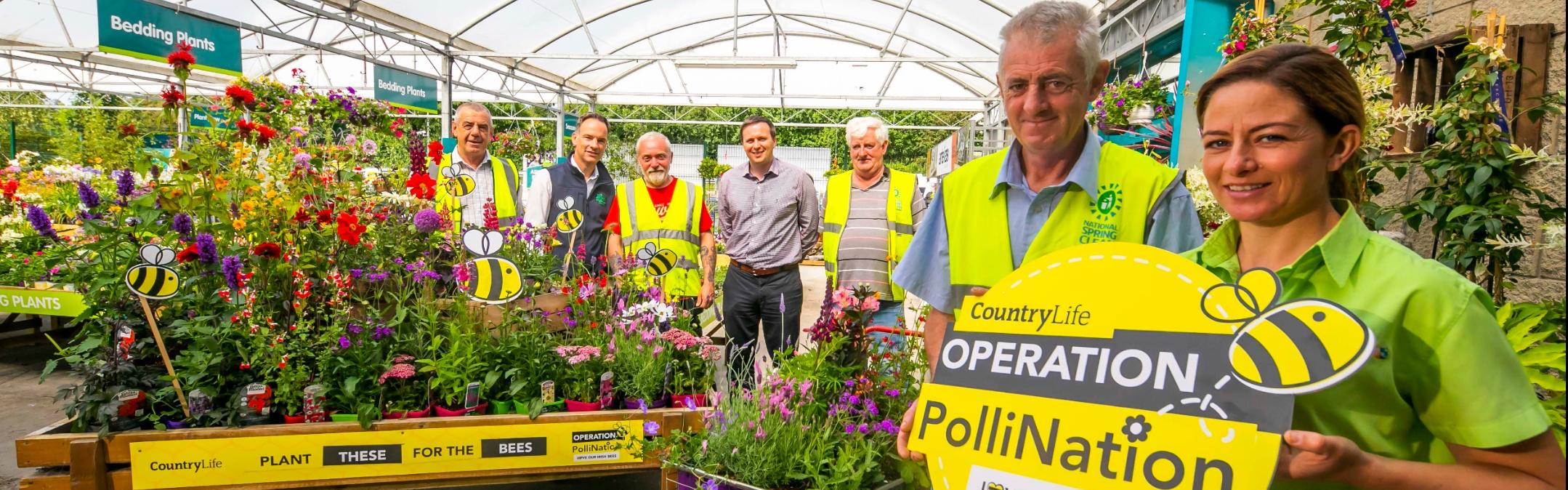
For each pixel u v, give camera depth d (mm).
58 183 5539
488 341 2592
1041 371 1064
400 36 10914
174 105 2510
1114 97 5723
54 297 4254
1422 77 3123
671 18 12844
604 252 3871
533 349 2627
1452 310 891
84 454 2111
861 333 2043
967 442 1087
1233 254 1141
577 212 3195
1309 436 824
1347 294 968
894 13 12047
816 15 12766
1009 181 1564
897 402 2049
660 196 3662
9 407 3777
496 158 4086
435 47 11656
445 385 2461
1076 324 1062
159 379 2240
